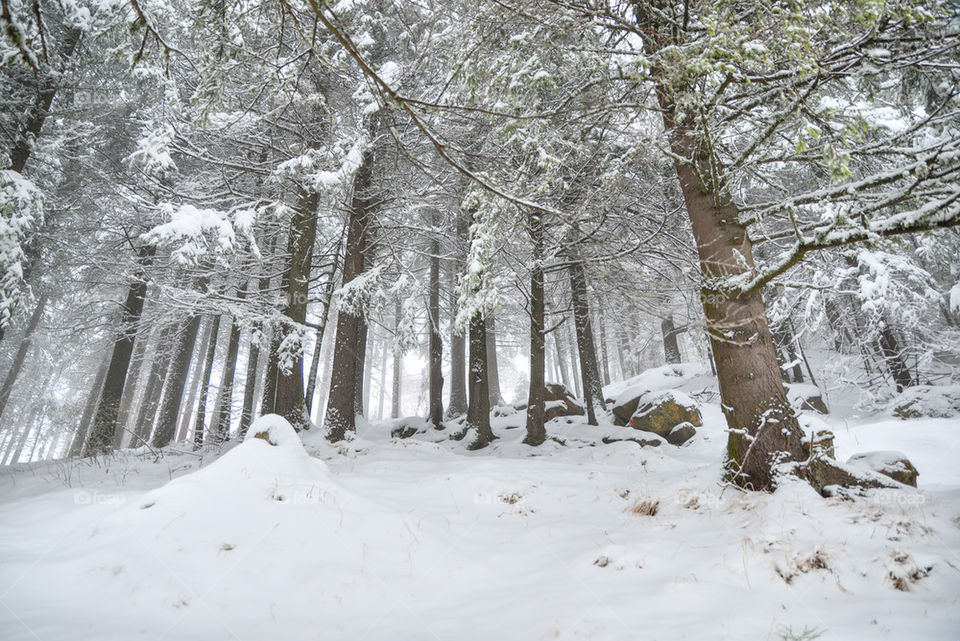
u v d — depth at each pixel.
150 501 4.42
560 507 5.49
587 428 13.09
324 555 3.95
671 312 4.10
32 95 11.05
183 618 3.08
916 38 3.62
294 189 11.06
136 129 13.42
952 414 10.07
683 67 3.39
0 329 9.21
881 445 9.19
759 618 2.72
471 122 5.77
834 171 3.06
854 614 2.66
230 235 7.71
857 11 2.71
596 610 3.01
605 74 4.53
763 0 2.76
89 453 11.32
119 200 12.74
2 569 3.52
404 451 8.75
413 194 10.95
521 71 4.40
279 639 2.88
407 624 3.08
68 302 18.86
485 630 2.93
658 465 7.61
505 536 4.64
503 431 13.90
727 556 3.47
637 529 4.43
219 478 4.81
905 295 11.78
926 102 5.88
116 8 9.72
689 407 12.45
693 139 5.35
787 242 12.83
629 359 29.80
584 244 4.65
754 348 4.87
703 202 5.40
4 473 9.37
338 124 9.38
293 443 5.77
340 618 3.17
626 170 4.95
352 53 2.22
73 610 3.09
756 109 5.61
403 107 2.51
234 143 10.62
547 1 3.79
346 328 10.56
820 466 4.48
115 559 3.64
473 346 13.46
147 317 13.31
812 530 3.62
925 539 3.30
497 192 2.97
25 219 8.80
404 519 4.64
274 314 10.34
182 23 8.27
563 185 4.72
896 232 3.39
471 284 5.01
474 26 4.02
